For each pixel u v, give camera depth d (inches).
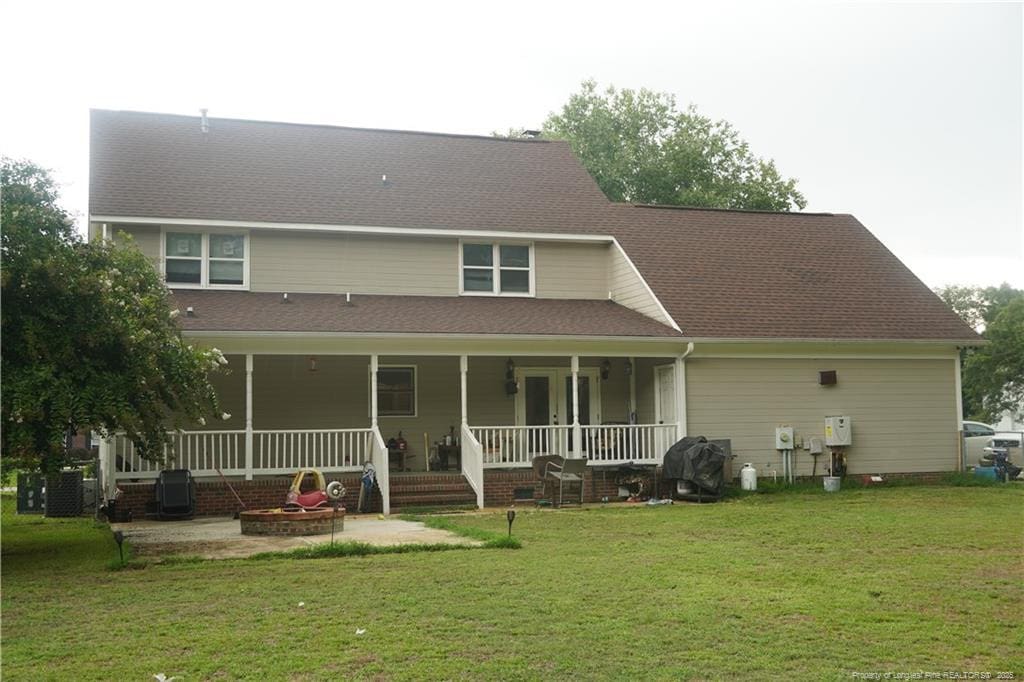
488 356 882.1
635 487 854.5
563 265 979.3
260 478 769.6
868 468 936.9
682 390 885.8
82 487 794.2
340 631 330.3
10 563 493.7
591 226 988.6
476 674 283.6
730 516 684.7
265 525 593.9
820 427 922.7
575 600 380.2
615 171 1601.9
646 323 895.7
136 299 553.3
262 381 864.9
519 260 964.6
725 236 1059.9
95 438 868.0
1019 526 611.2
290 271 888.3
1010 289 2662.4
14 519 770.2
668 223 1056.8
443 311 873.5
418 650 307.3
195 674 283.1
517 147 1100.5
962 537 561.3
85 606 373.4
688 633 331.0
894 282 1034.7
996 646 319.9
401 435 894.4
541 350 843.4
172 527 657.6
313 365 861.2
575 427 849.5
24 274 493.4
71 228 542.0
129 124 959.0
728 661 299.1
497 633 329.4
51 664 294.5
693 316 899.4
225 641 318.3
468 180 1012.5
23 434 476.4
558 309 926.4
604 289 992.9
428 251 932.0
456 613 357.1
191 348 603.5
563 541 554.3
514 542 525.3
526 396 952.3
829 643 321.1
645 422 959.0
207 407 670.5
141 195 856.9
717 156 1680.6
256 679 278.4
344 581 419.8
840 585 414.0
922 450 955.3
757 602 378.6
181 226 851.4
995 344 2128.4
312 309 833.5
